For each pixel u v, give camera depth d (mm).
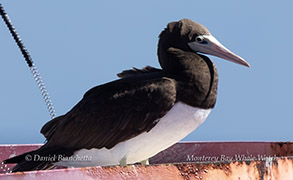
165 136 8648
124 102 8586
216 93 9109
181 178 6160
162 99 8406
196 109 8711
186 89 8633
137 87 8641
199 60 9055
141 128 8469
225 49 9602
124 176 5828
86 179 5555
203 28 9820
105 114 8641
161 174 6055
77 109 8984
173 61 9164
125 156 8625
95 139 8695
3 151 10945
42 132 9984
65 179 5387
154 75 9156
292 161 7344
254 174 6691
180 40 9594
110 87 8938
